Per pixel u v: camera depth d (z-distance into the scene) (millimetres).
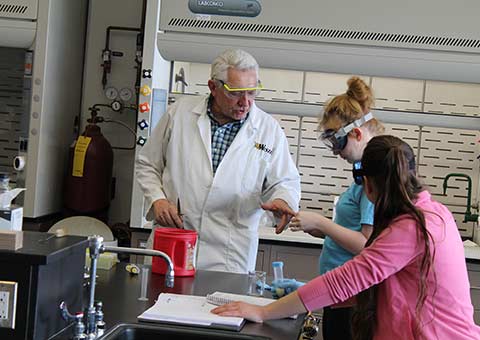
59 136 4008
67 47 4004
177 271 2281
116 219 4281
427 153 3924
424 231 1602
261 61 3578
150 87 3570
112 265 2363
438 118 3578
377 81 3906
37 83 3688
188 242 2295
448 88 3865
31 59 3689
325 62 3543
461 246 1707
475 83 3641
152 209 2592
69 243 1563
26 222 3711
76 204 3975
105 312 1771
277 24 3537
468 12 3465
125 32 4242
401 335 1632
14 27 3654
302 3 3518
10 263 1400
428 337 1606
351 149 2221
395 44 3498
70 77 4105
